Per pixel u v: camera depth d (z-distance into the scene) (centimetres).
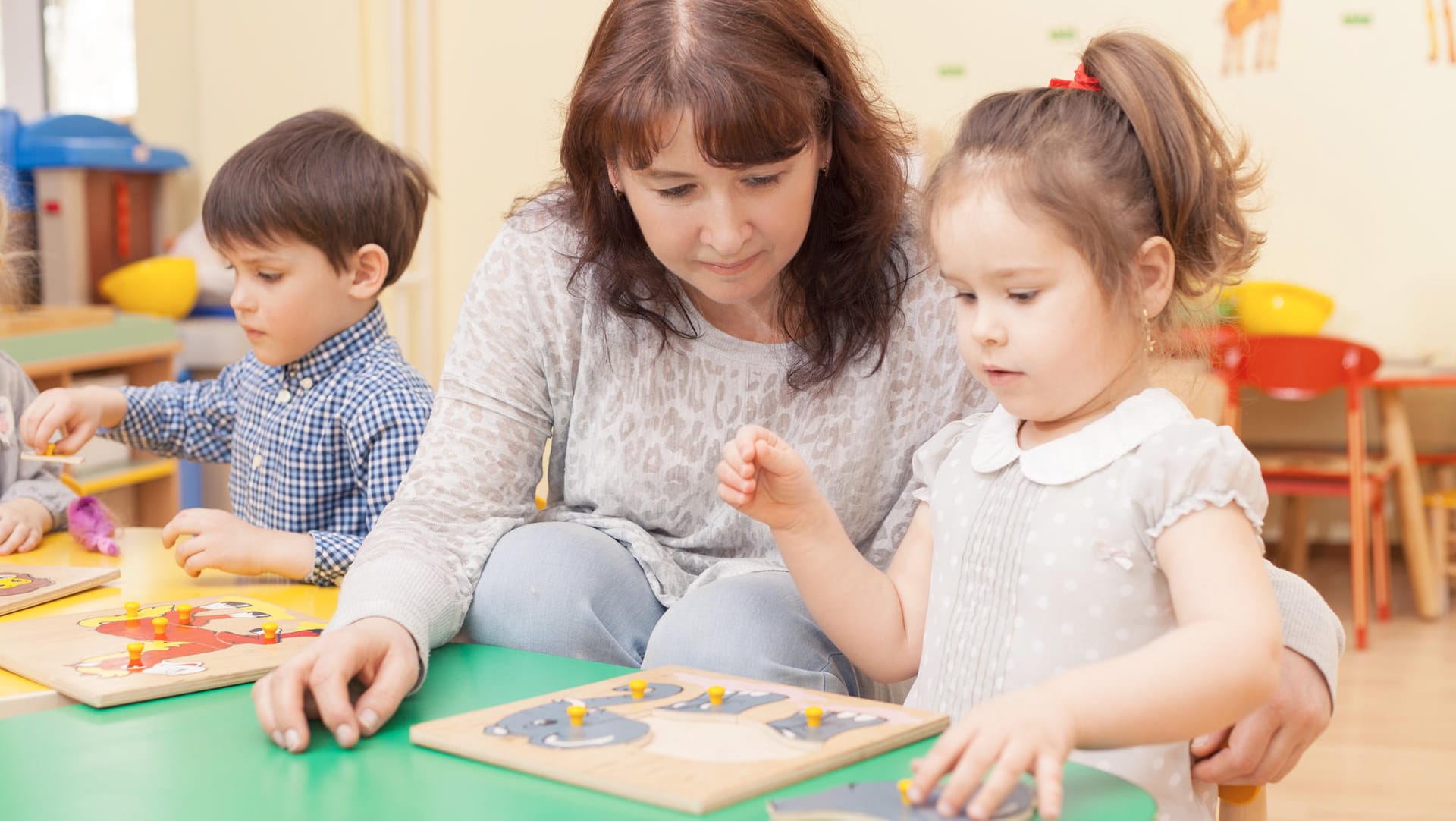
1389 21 388
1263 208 116
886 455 120
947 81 407
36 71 358
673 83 94
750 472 91
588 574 109
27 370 226
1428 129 390
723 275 102
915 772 66
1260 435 411
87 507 143
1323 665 92
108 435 160
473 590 108
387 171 157
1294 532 389
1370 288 397
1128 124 90
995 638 88
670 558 121
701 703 81
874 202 111
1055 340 85
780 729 76
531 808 67
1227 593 78
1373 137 393
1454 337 394
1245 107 397
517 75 366
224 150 348
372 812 67
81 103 360
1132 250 87
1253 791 99
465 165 369
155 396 162
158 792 70
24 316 236
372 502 143
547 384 121
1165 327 94
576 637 107
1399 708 271
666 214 100
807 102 98
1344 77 392
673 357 118
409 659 87
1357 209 396
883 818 64
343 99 340
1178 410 87
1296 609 96
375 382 147
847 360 116
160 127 354
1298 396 337
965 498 94
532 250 120
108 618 107
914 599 100
